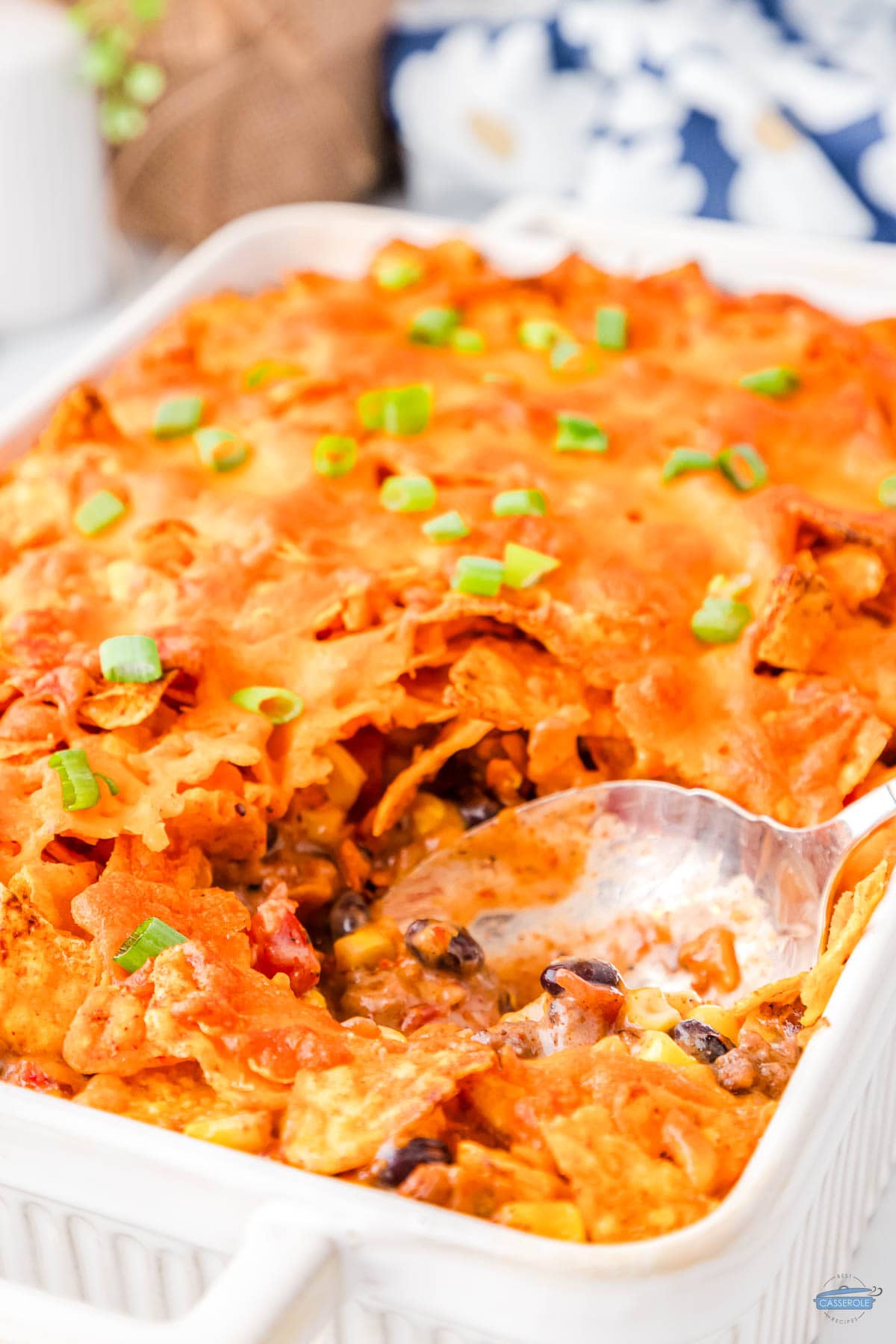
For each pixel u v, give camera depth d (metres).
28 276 0.69
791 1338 0.40
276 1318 0.35
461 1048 0.39
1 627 0.45
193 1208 0.37
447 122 0.75
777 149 0.71
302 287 0.55
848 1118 0.39
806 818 0.44
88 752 0.43
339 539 0.47
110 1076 0.40
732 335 0.52
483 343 0.53
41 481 0.49
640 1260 0.35
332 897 0.45
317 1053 0.39
